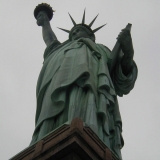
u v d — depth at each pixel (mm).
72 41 57281
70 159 30281
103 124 41406
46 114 42344
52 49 62156
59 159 31312
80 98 42594
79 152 30891
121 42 54406
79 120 33188
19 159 34875
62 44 60562
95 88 44938
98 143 33500
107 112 44750
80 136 31391
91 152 31703
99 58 53031
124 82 55469
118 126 46906
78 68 45750
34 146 34719
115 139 44875
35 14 76000
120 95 56688
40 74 53625
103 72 48188
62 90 43938
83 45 53469
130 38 54438
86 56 49094
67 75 45781
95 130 38125
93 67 49250
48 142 33438
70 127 32688
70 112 40188
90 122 38938
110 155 33656
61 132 33219
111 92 46875
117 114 48031
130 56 55094
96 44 58062
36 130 41938
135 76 56969
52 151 31531
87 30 63281
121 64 56094
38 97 47938
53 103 43312
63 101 42500
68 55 50188
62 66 47656
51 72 49188
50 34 70375
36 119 47156
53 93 43469
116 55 54719
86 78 44688
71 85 44219
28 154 34469
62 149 30875
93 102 42062
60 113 42094
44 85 47875
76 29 63000
